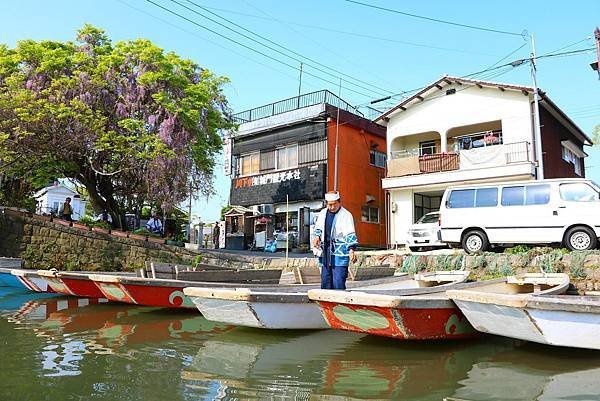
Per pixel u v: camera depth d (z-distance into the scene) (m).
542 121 17.09
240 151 23.56
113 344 5.68
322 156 20.45
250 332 6.45
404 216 18.80
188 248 16.61
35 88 14.82
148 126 15.34
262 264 15.70
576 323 4.57
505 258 11.21
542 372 4.50
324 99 20.80
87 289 9.02
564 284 6.96
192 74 16.78
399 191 19.02
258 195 22.45
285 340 5.96
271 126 22.22
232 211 22.88
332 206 6.61
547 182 11.77
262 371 4.52
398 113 19.19
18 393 3.79
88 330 6.59
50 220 14.98
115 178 17.41
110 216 17.92
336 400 3.70
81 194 20.08
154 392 3.87
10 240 14.65
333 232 6.55
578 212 11.15
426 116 18.53
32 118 13.94
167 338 6.07
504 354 5.21
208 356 5.11
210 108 16.91
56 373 4.37
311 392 3.90
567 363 4.83
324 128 20.55
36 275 9.55
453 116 17.89
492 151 16.36
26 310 8.45
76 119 14.53
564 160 19.06
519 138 16.41
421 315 5.15
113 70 15.48
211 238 25.03
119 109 15.28
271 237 21.56
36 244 14.72
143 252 15.64
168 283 7.73
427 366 4.71
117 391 3.88
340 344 5.71
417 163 17.98
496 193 12.31
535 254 10.91
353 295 5.16
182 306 8.06
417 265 12.58
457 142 18.52
